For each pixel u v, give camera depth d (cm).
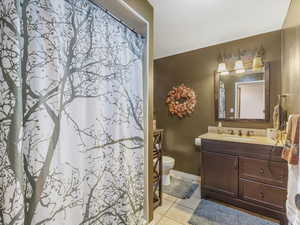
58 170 88
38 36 79
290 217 103
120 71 133
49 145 82
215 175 201
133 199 145
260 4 156
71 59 97
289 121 112
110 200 124
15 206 64
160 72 310
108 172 124
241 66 226
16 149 66
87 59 107
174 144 295
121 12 127
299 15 133
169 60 298
